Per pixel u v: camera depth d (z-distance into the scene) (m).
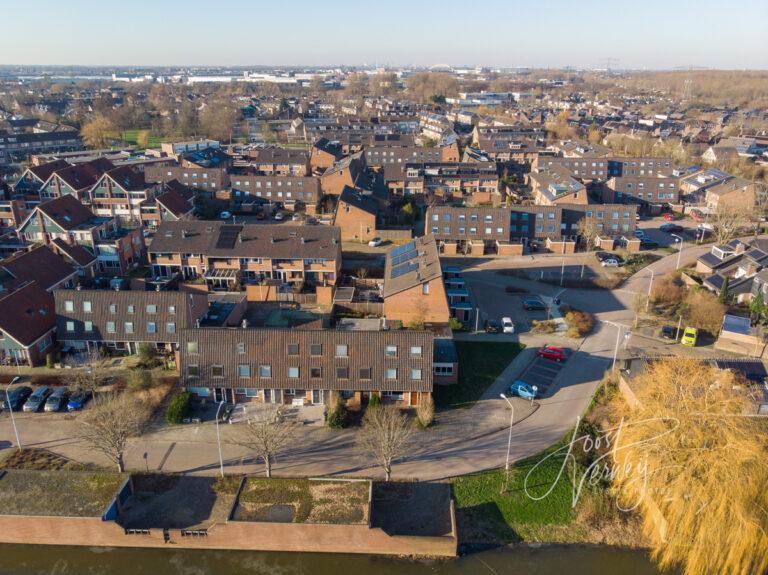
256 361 57.50
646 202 136.88
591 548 43.47
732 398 43.34
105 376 63.25
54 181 123.94
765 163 174.25
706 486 38.59
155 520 44.38
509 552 43.09
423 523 44.44
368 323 73.62
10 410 55.00
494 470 49.91
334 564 42.41
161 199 115.19
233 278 87.62
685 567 41.50
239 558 42.78
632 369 59.88
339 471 49.66
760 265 85.25
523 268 99.38
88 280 91.19
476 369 66.00
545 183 137.25
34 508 43.38
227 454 51.59
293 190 137.38
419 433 54.75
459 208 108.00
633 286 92.06
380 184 142.62
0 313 62.97
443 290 74.12
